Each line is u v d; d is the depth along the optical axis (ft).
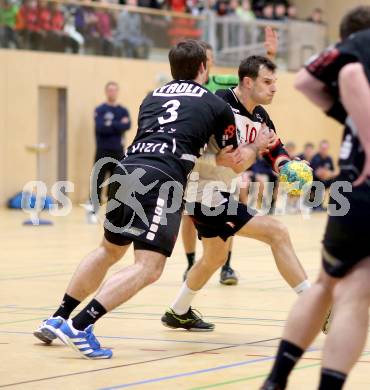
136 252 37.35
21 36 149.59
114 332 43.83
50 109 156.25
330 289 27.45
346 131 27.17
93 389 31.65
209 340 41.88
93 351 37.24
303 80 27.40
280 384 27.09
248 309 51.08
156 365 36.09
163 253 37.17
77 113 156.46
